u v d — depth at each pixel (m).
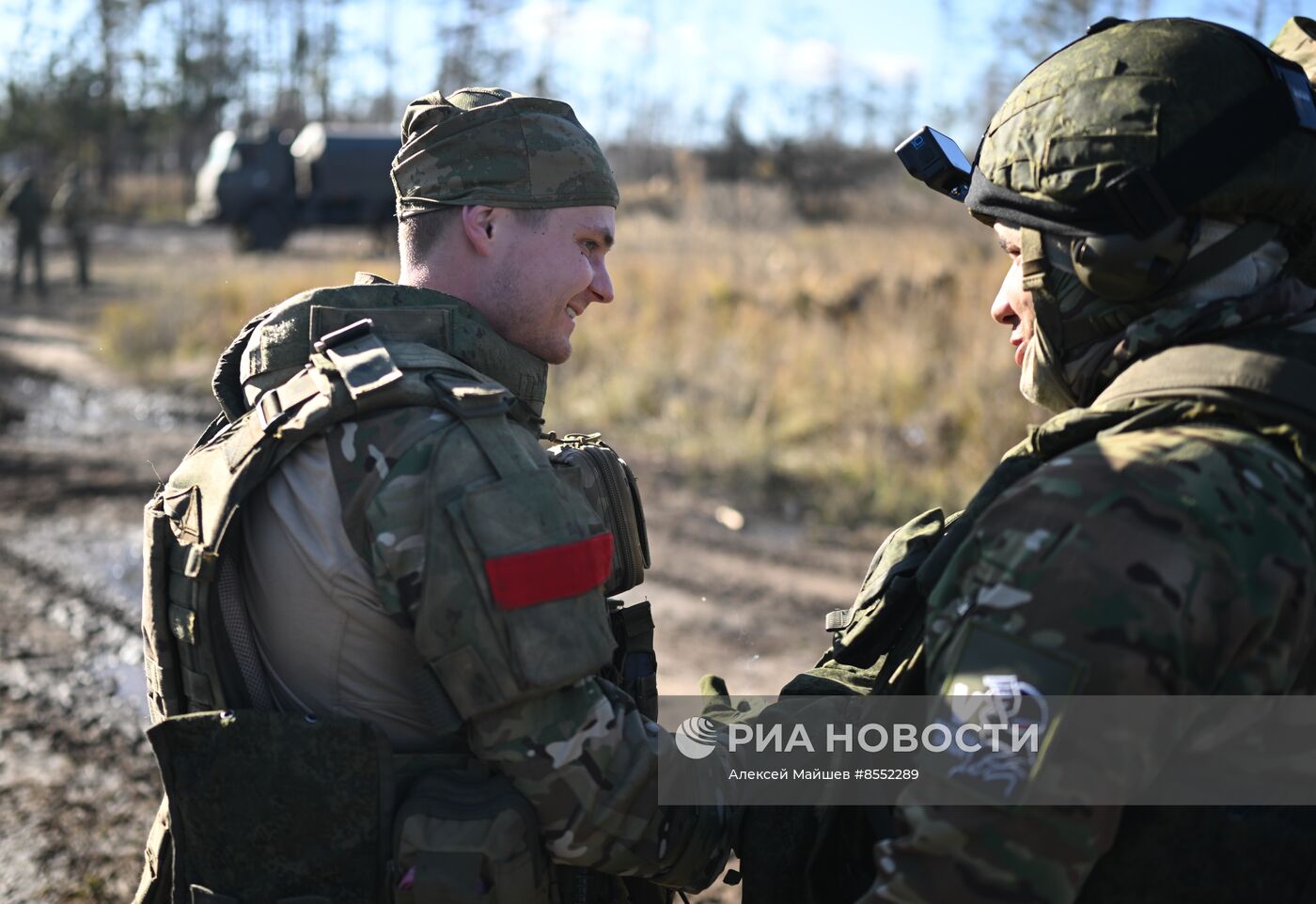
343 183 22.00
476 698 1.17
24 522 6.19
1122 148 1.05
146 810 3.21
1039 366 1.21
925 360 8.25
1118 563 0.92
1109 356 1.13
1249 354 1.01
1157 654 0.91
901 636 1.27
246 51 41.25
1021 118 1.13
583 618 1.21
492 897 1.16
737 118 32.53
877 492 6.75
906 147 1.40
